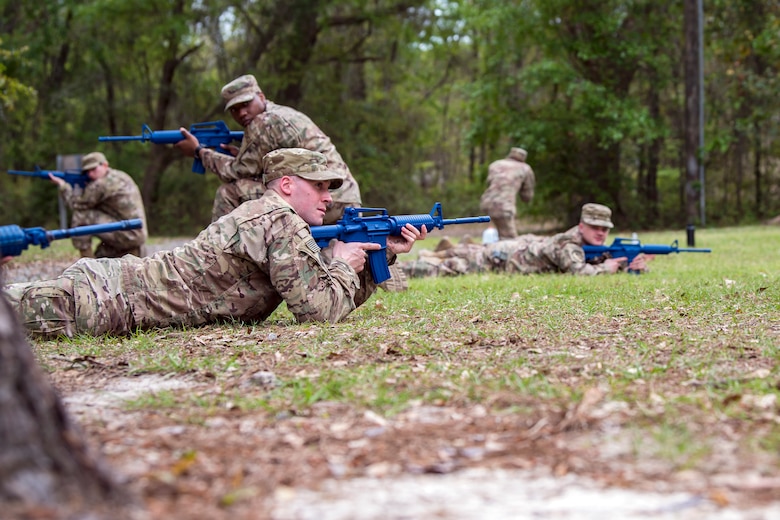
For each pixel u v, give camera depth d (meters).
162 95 33.62
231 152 9.71
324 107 34.38
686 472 2.74
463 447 3.05
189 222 36.44
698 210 28.69
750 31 29.70
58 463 2.21
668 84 31.09
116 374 4.65
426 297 8.26
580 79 28.97
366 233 6.71
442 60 40.75
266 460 2.93
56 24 32.69
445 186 44.84
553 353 4.84
